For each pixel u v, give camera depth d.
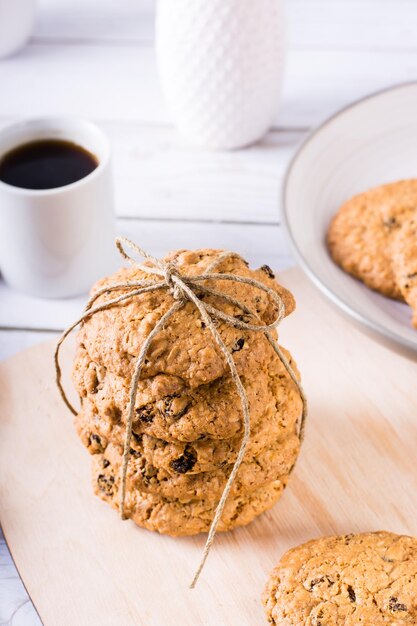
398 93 0.68
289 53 0.74
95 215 0.61
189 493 0.53
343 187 0.67
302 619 0.51
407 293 0.61
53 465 0.57
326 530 0.55
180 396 0.51
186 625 0.52
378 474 0.57
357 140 0.67
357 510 0.56
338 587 0.51
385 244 0.63
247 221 0.67
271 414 0.53
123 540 0.55
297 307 0.62
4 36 0.72
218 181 0.69
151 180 0.69
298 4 0.76
